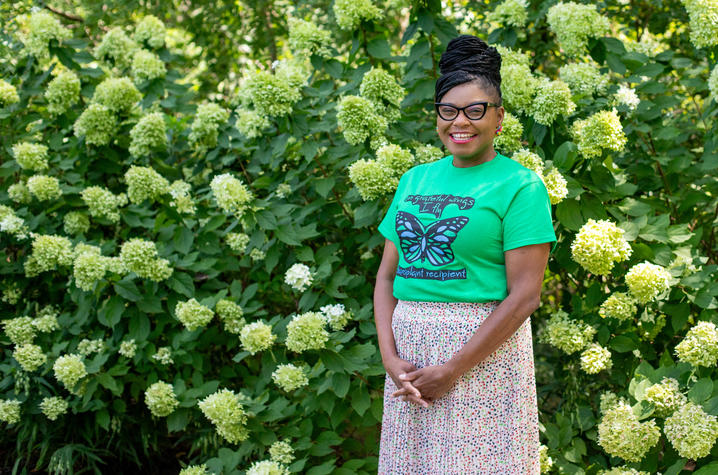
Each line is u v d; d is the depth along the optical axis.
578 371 2.68
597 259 2.29
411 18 2.85
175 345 2.96
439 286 1.71
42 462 3.05
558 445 2.44
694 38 2.80
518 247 1.65
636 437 2.10
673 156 3.01
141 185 3.04
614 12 3.57
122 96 3.42
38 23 3.51
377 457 2.71
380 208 2.70
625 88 2.72
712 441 1.96
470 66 1.71
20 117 3.66
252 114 3.03
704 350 2.18
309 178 3.03
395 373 1.76
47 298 3.37
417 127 3.08
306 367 2.72
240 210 2.79
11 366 3.00
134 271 2.85
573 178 2.50
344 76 3.16
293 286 2.73
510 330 1.63
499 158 1.76
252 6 4.80
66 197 3.32
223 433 2.57
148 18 3.89
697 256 2.56
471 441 1.69
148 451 3.28
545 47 3.40
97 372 2.90
